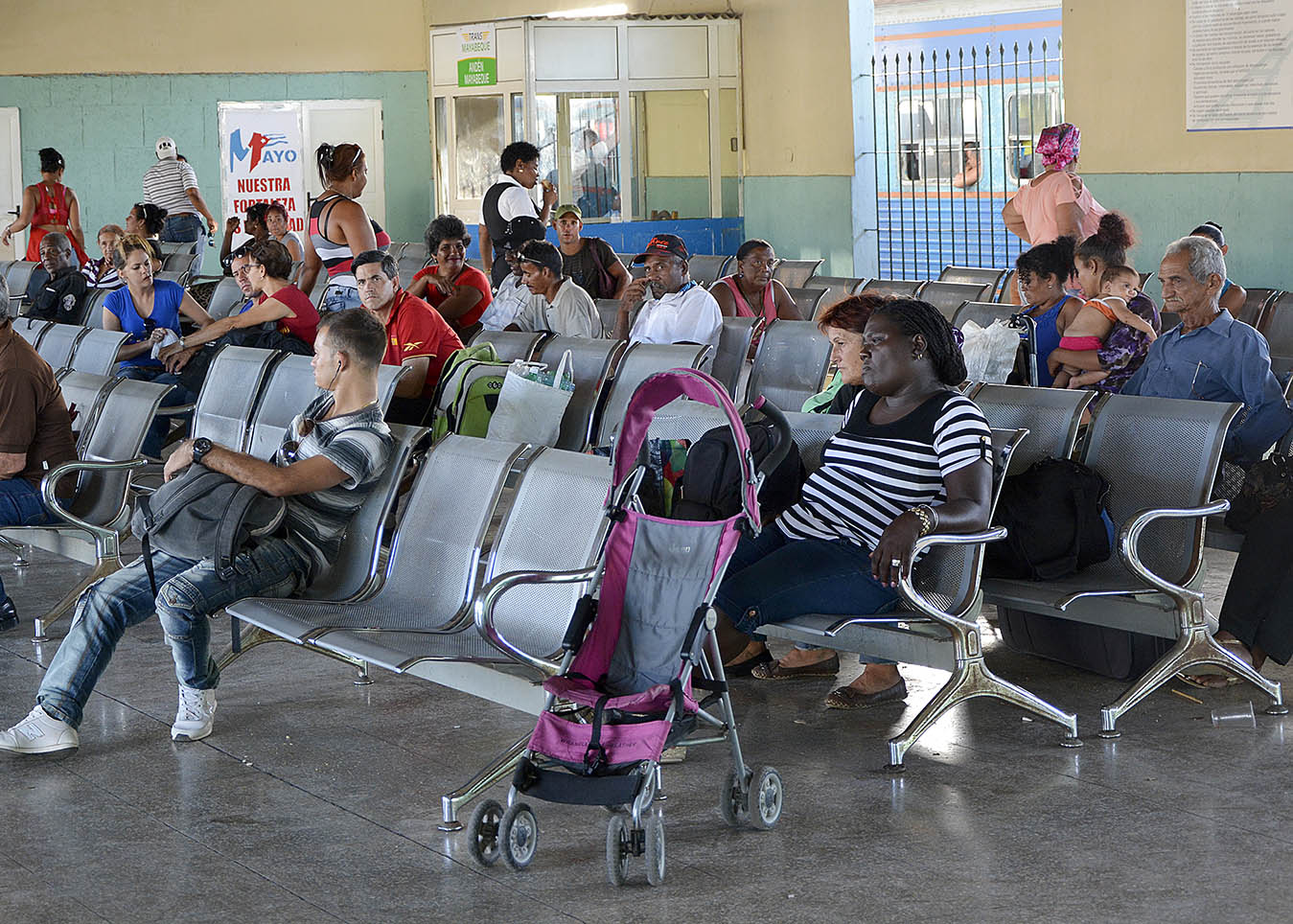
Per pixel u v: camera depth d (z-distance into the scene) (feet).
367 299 23.52
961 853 12.38
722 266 41.14
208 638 15.62
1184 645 15.20
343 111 65.46
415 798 13.98
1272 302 27.66
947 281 36.32
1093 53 42.19
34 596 21.42
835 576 14.84
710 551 12.53
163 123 62.95
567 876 12.21
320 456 15.51
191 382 27.27
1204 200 39.73
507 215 35.73
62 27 61.00
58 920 11.58
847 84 50.44
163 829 13.37
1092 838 12.60
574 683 12.52
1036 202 34.78
